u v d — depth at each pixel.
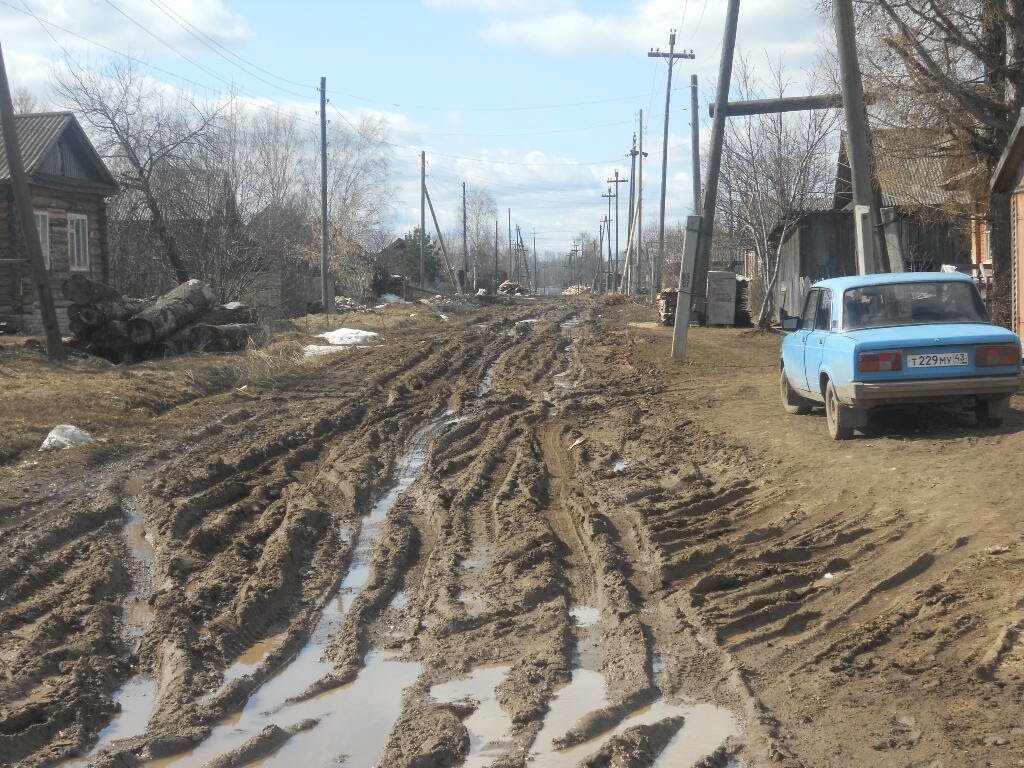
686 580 6.79
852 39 15.84
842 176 31.17
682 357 22.25
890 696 4.71
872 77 18.41
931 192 20.88
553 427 13.87
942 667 4.96
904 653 5.18
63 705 4.98
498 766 4.27
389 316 43.28
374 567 7.39
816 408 13.47
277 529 8.53
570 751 4.45
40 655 5.62
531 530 8.18
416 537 8.32
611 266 95.06
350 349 27.38
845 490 8.71
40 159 27.89
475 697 5.12
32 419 13.42
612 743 4.39
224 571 7.27
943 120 18.17
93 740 4.75
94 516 8.84
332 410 15.55
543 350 26.89
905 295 10.83
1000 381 9.92
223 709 5.03
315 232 52.44
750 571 6.80
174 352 22.34
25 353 19.72
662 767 4.27
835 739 4.34
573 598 6.64
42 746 4.65
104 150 36.16
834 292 11.23
